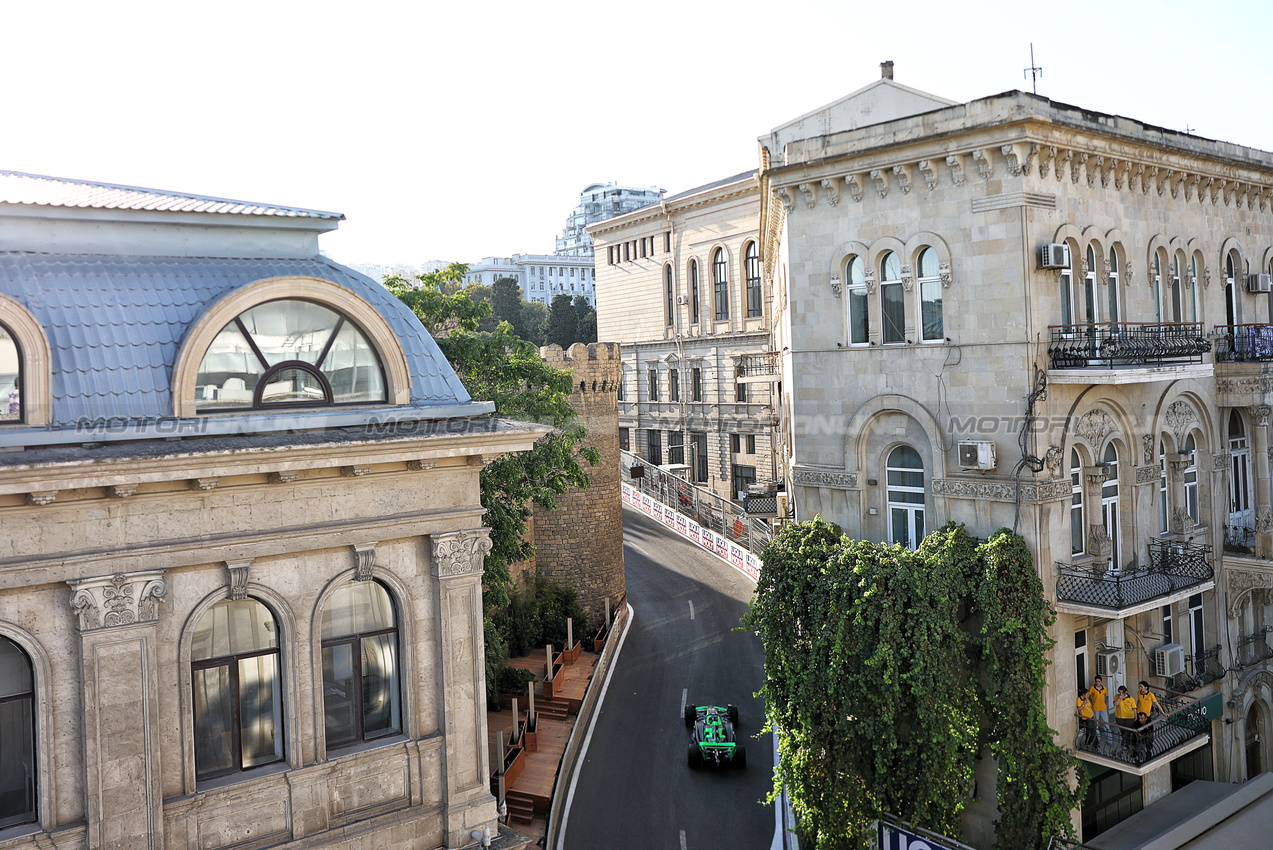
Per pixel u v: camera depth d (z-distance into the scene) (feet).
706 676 129.59
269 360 46.34
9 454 37.68
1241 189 97.96
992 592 70.08
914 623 69.05
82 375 41.19
